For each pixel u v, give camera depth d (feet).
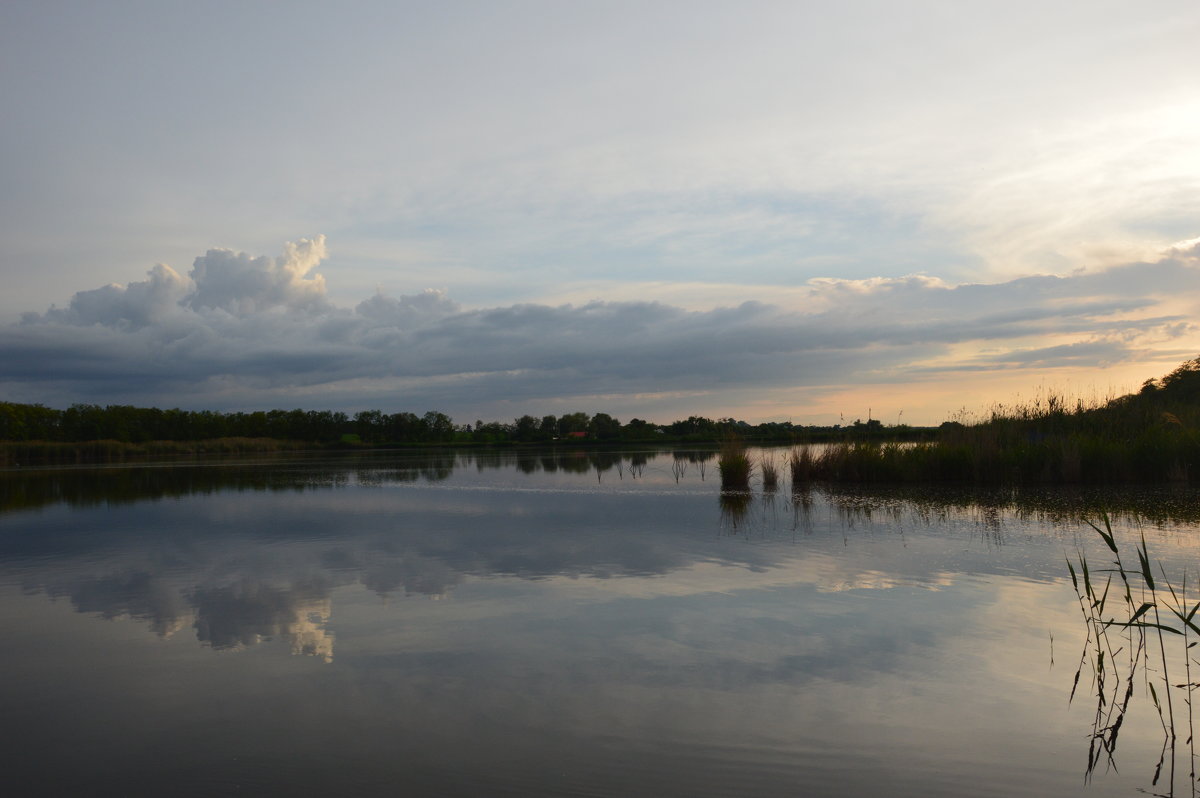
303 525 47.14
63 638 23.84
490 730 16.57
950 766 14.83
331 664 20.94
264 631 24.20
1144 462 60.95
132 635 24.04
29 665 21.29
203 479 91.40
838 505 51.98
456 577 31.24
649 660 20.68
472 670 20.21
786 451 86.28
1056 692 18.25
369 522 48.01
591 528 43.47
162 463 140.77
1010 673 19.43
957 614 24.40
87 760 15.55
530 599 27.35
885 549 35.24
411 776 14.62
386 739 16.24
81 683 19.88
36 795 14.14
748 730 16.40
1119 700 17.75
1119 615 24.06
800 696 18.16
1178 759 15.05
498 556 35.53
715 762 15.02
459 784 14.29
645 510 51.31
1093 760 15.03
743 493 61.87
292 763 15.24
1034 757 15.19
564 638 22.72
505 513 51.13
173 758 15.57
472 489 69.56
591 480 77.20
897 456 68.95
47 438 197.16
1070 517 43.73
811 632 22.82
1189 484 58.18
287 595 28.78
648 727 16.61
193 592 29.63
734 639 22.31
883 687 18.60
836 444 73.82
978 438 69.46
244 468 116.98
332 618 25.50
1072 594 26.66
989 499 53.11
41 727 17.19
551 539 39.91
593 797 13.75
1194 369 85.92
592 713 17.37
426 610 26.21
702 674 19.60
